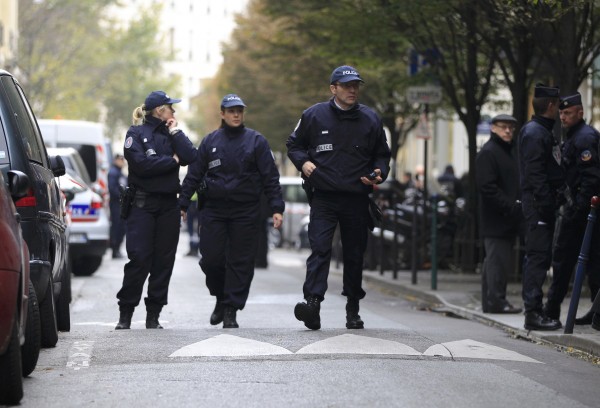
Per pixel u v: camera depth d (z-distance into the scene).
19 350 15.02
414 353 19.38
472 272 42.88
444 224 44.53
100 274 45.41
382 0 37.94
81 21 131.12
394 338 21.14
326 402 14.95
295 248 76.44
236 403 14.89
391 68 45.31
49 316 20.38
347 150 22.42
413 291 35.97
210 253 24.36
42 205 19.25
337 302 32.25
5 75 19.48
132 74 151.00
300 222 74.00
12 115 18.91
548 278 36.34
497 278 28.47
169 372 17.25
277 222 24.16
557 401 15.48
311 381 16.44
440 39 40.53
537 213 24.19
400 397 15.32
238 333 21.72
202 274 45.31
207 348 19.55
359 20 39.31
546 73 42.62
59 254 21.53
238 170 24.06
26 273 15.92
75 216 43.50
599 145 23.80
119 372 17.39
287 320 26.81
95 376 17.09
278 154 114.06
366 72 47.50
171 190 24.12
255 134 24.28
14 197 16.47
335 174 22.38
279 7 44.12
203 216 24.44
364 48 42.19
